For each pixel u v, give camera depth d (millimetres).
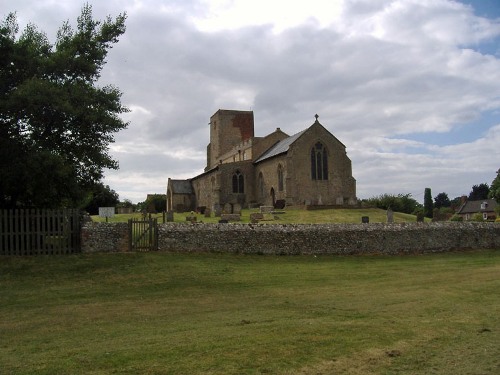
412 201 85500
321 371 9430
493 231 36188
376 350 10766
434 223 34906
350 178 66562
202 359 10094
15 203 28750
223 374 9219
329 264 28188
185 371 9375
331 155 65938
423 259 31047
